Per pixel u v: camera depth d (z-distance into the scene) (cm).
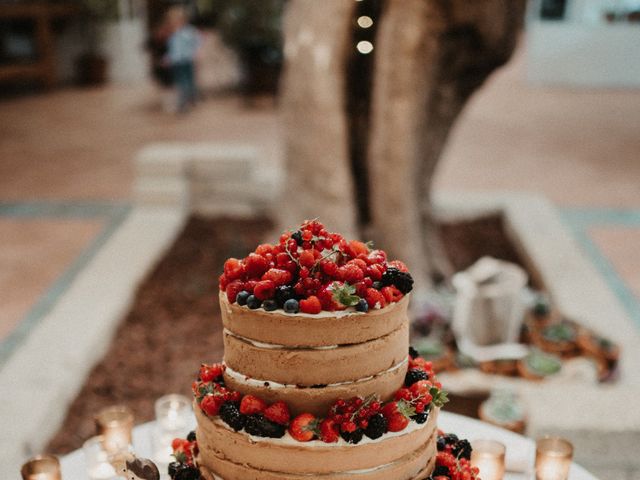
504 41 507
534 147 1070
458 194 805
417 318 502
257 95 1373
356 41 525
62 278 635
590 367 453
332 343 206
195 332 532
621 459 348
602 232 741
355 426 207
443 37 492
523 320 509
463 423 309
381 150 518
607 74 1505
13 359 458
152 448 287
